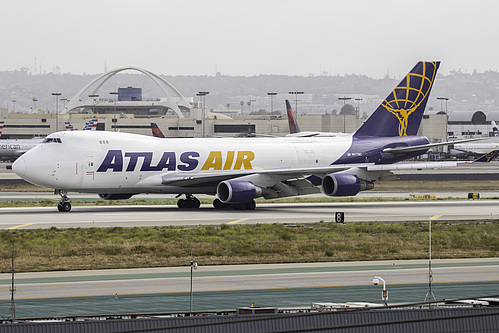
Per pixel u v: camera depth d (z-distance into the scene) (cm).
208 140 15775
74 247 9912
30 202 16588
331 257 9644
